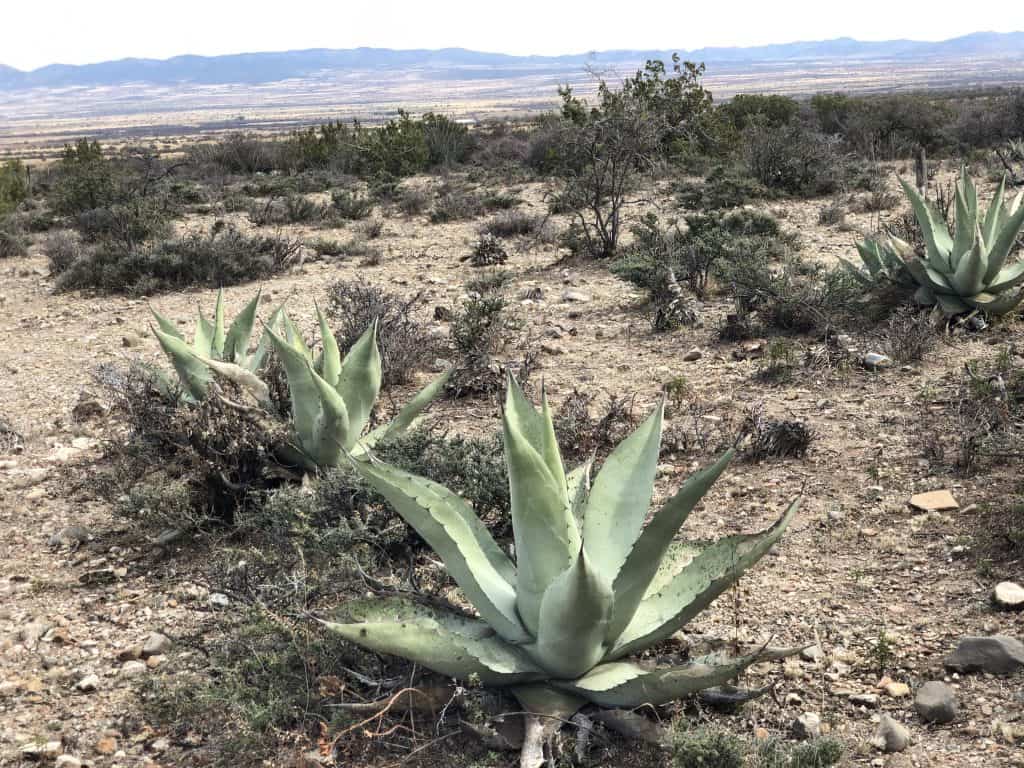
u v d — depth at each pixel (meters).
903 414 8.05
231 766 4.20
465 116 168.25
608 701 4.15
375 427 7.79
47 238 22.88
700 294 13.15
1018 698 4.24
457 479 6.02
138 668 4.99
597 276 15.37
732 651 4.76
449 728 4.30
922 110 33.72
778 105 38.44
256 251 17.69
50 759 4.32
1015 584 5.11
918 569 5.54
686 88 31.56
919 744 4.05
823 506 6.51
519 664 4.21
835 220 18.61
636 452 4.62
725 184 22.12
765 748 3.96
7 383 11.04
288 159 41.22
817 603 5.28
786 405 8.59
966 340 10.06
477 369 9.66
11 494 7.63
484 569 4.55
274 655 4.51
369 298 12.02
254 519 6.09
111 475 7.43
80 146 42.00
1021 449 6.84
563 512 4.10
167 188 29.39
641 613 4.40
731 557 4.29
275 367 7.80
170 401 7.80
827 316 10.77
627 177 18.59
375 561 5.61
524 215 20.77
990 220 10.77
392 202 27.38
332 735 4.25
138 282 16.14
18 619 5.63
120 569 6.20
